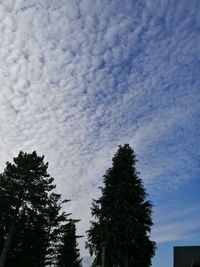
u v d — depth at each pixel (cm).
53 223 4950
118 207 3200
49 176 4134
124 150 3638
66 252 5331
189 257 4597
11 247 4128
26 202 3894
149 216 3338
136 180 3488
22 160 4081
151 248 3241
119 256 3138
